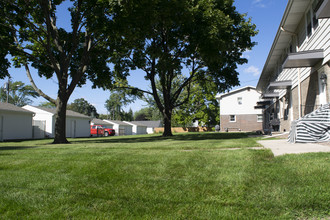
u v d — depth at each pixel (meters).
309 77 11.07
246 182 3.04
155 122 66.81
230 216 2.11
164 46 16.58
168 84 19.34
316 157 4.33
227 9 15.91
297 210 2.23
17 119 21.70
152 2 10.64
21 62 14.20
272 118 22.92
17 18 11.81
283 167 3.73
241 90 35.78
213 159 4.63
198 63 18.94
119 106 81.81
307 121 7.83
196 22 13.73
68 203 2.54
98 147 8.19
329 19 8.50
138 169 3.96
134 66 17.44
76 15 12.54
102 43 14.37
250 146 7.03
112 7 10.26
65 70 13.53
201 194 2.72
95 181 3.36
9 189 3.05
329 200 2.38
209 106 47.34
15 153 6.59
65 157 5.46
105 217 2.16
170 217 2.13
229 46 14.62
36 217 2.20
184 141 10.84
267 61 18.89
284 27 13.12
